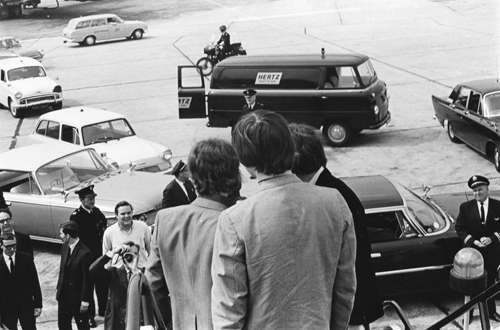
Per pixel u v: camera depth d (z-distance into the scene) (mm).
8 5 51438
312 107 16781
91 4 56250
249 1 50562
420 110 19594
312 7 45250
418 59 26609
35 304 8344
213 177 2902
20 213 12320
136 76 28469
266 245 2432
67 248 8289
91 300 8367
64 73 30641
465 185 13656
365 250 3924
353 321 4043
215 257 2486
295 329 2457
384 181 9719
